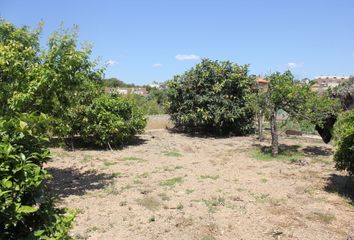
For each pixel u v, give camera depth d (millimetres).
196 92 15086
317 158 10125
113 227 5355
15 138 2750
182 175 8328
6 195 2424
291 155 10516
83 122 11156
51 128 6535
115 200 6531
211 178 8078
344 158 6992
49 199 2963
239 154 10844
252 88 14820
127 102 12227
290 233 5230
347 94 12992
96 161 9836
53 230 2695
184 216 5816
